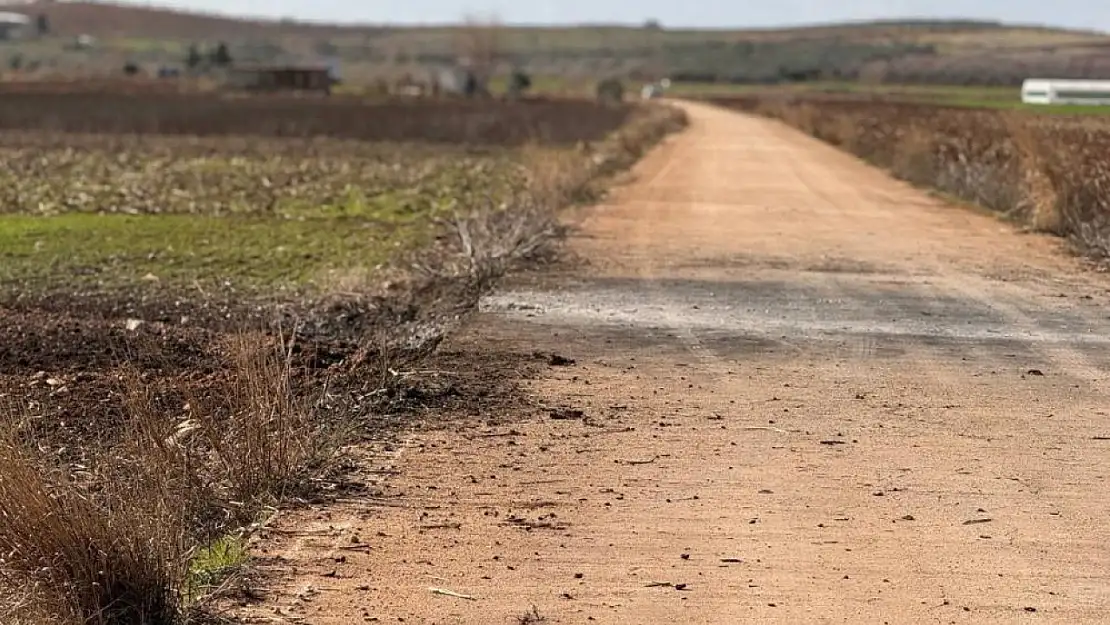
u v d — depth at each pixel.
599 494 13.80
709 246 34.38
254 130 114.50
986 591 11.32
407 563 11.82
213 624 10.41
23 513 10.25
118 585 10.14
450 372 19.03
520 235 31.31
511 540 12.44
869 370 19.70
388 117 130.75
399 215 44.44
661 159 77.81
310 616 10.62
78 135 105.44
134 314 24.22
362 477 14.27
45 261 31.44
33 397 17.33
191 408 14.38
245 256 33.03
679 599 11.09
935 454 15.36
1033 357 20.75
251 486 13.30
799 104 161.62
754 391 18.31
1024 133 44.50
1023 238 37.12
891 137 75.56
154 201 49.03
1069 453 15.47
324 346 20.38
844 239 36.50
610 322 23.27
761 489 14.02
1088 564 11.97
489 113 141.50
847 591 11.29
